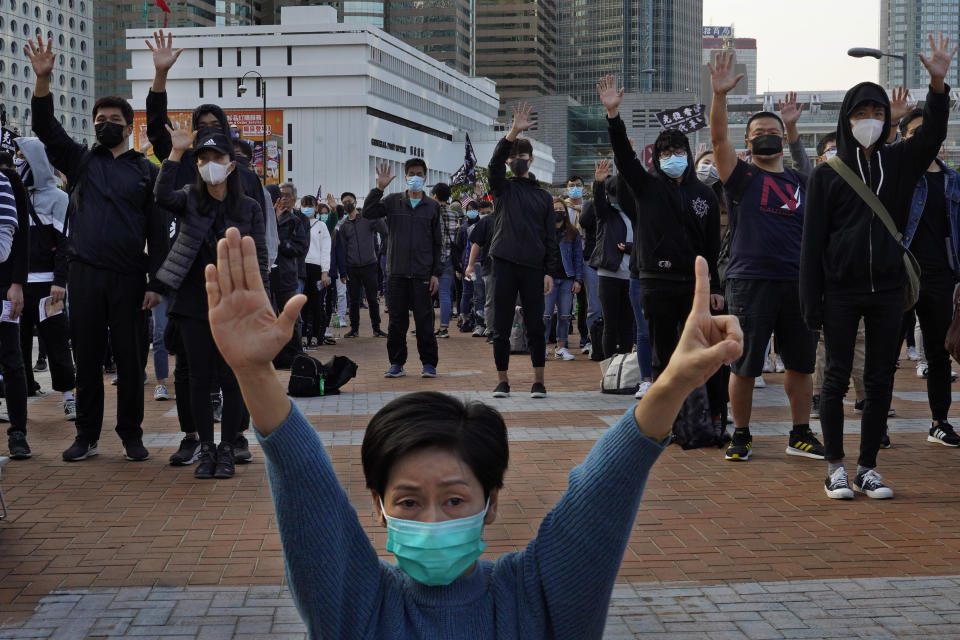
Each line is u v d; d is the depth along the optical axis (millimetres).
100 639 3676
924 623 3844
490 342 14977
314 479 1702
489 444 1702
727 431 7777
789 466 6559
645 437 1691
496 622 1773
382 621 1770
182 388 6594
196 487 5980
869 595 4141
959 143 89750
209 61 123250
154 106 6703
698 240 7250
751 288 6539
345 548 1755
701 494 5840
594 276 12438
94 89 154625
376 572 1806
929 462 6613
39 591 4180
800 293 5805
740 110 107625
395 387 10305
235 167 6324
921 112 7500
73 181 6586
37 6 136750
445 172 146375
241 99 123000
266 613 3928
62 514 5379
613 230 10148
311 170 121812
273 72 122250
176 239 6223
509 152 9312
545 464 6582
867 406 5785
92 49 148125
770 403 9172
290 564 1730
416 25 165875
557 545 1764
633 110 117750
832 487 5730
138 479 6180
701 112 10219
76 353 6637
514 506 5547
